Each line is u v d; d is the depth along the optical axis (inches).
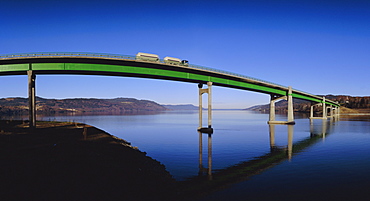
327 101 7258.9
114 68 2133.4
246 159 1250.6
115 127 3521.2
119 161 911.0
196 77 2709.2
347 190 756.6
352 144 1771.7
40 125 2066.9
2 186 527.5
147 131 2886.3
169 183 802.8
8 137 1175.0
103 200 543.2
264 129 3095.5
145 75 2353.6
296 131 2807.6
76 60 1951.3
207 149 1567.4
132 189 652.7
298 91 4692.4
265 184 818.8
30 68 1859.0
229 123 4463.6
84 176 652.1
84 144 1102.4
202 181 853.2
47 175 619.5
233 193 727.7
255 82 3462.1
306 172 977.5
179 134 2534.5
